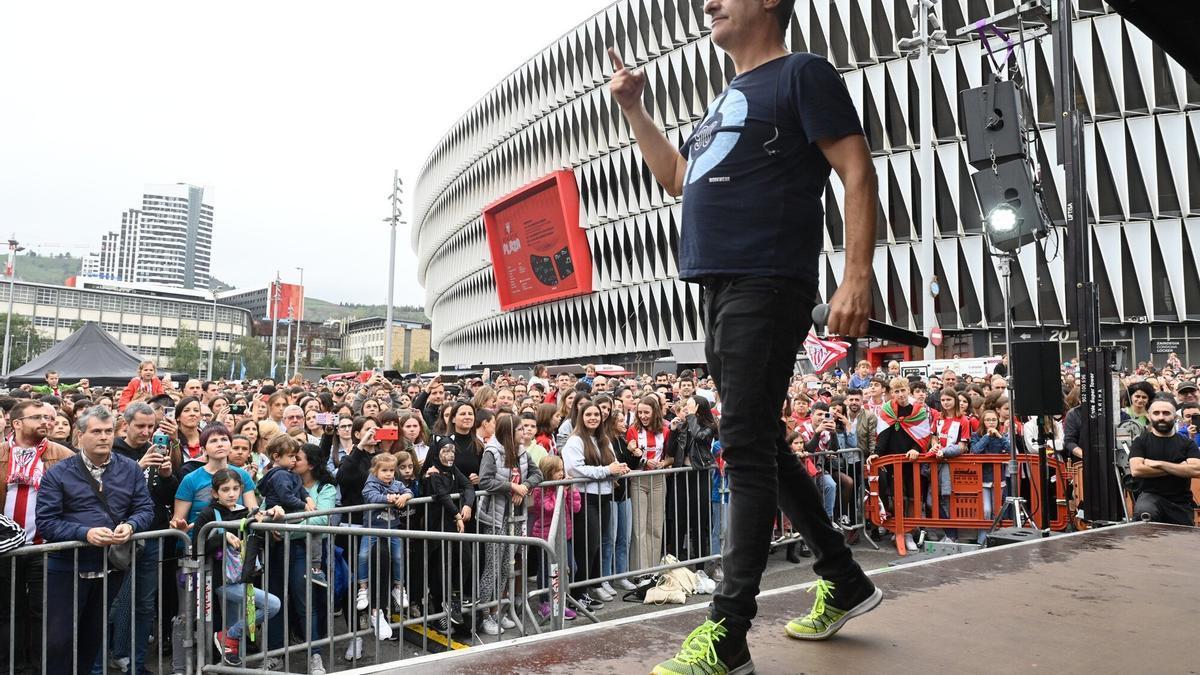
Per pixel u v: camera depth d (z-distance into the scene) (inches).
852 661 83.1
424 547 231.6
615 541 313.7
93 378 786.2
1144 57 1288.1
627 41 1972.2
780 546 361.1
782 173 79.8
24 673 212.4
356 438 291.6
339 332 7091.5
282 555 239.3
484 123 2711.6
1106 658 85.4
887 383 454.9
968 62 1385.3
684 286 1843.0
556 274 2236.7
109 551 214.2
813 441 380.8
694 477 334.6
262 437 300.5
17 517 223.6
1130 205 1310.3
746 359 78.0
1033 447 384.2
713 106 87.4
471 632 253.1
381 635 230.8
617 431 324.5
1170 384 531.2
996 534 278.8
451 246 3196.4
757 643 89.0
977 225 1395.2
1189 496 276.5
